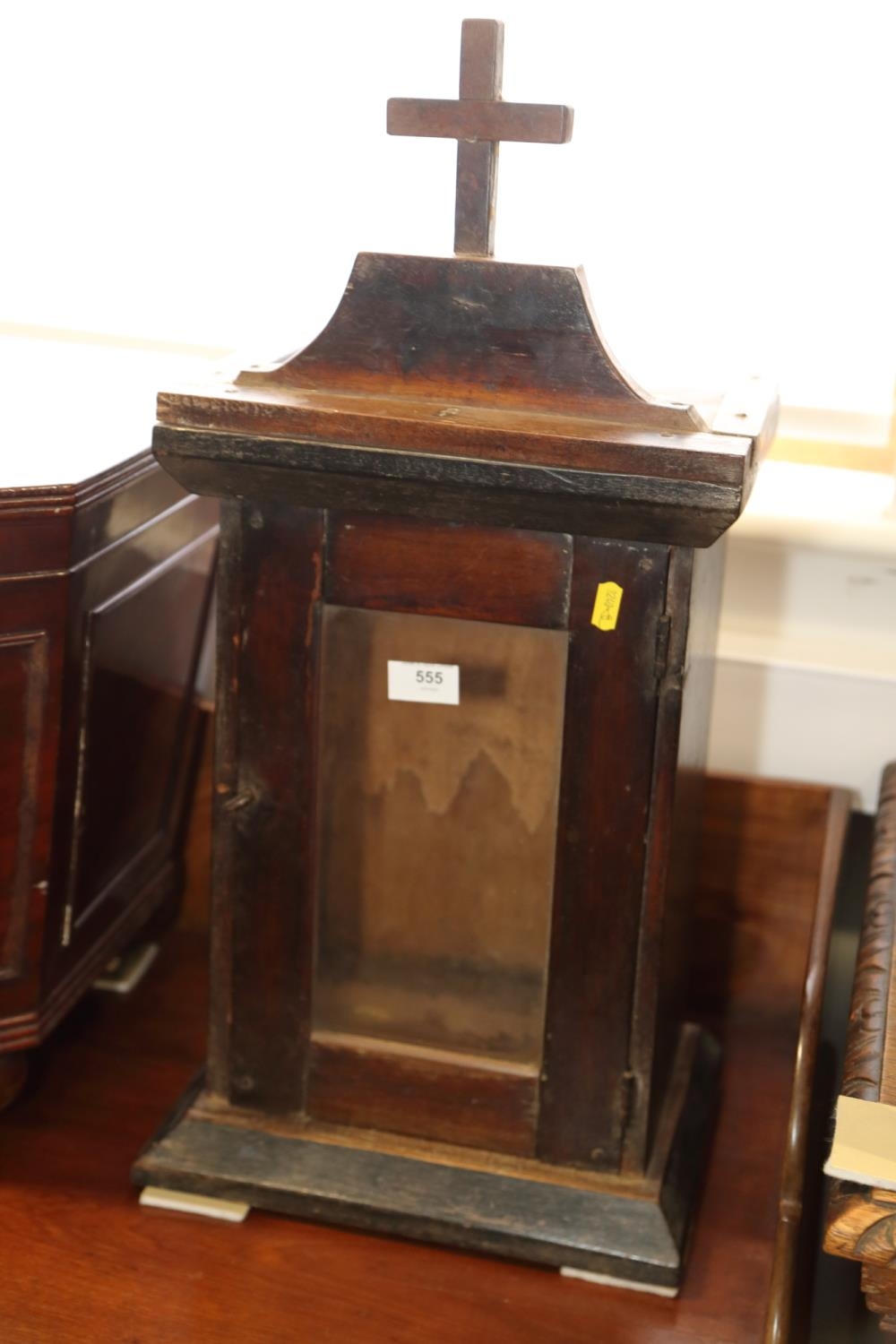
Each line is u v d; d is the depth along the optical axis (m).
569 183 1.58
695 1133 1.38
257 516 1.17
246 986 1.30
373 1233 1.29
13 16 1.65
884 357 1.57
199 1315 1.20
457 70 1.57
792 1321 1.15
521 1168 1.29
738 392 1.24
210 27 1.61
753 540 1.52
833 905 1.39
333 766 1.24
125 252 1.71
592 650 1.14
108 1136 1.41
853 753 1.56
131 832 1.53
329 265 1.67
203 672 1.71
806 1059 1.27
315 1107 1.33
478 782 1.22
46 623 1.22
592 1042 1.24
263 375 1.15
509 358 1.10
